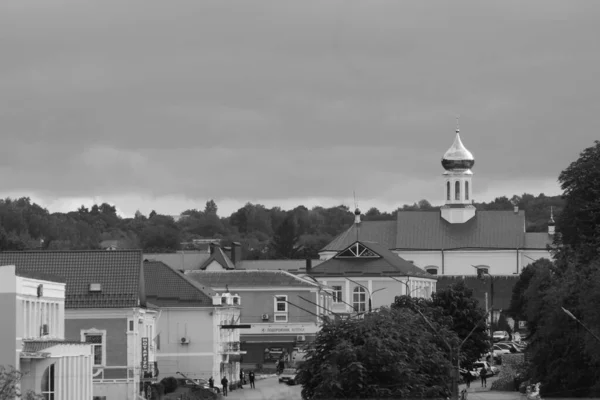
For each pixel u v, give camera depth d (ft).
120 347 440.86
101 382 437.99
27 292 351.67
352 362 347.36
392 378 351.05
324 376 348.59
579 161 545.85
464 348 573.33
